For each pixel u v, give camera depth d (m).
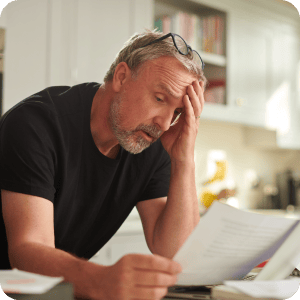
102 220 1.19
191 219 1.03
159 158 1.22
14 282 0.52
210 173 3.20
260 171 3.58
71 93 1.09
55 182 0.99
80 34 2.14
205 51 2.81
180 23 2.65
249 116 3.01
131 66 0.99
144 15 2.44
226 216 0.60
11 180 0.84
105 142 1.09
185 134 1.05
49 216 0.84
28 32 1.95
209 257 0.65
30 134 0.88
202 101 1.05
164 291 0.60
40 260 0.67
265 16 3.20
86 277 0.60
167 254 1.02
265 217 0.64
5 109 1.86
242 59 2.98
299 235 0.69
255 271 0.92
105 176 1.09
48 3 2.03
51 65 2.03
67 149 1.00
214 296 0.67
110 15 2.28
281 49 3.32
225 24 2.91
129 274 0.58
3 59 1.86
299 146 3.50
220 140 3.31
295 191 3.53
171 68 0.95
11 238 0.77
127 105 0.98
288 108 3.38
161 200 1.21
